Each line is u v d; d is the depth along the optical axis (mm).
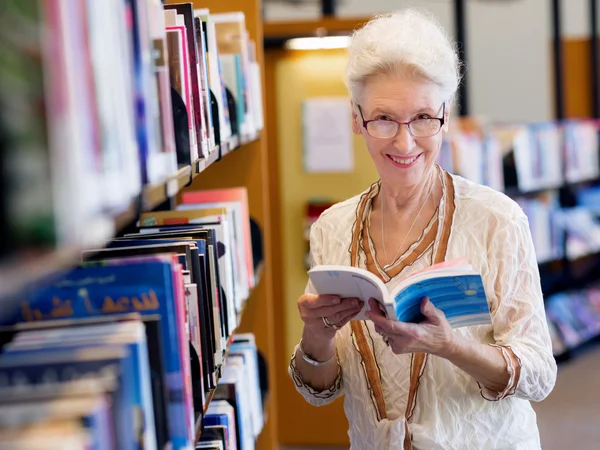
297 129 4809
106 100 951
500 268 1854
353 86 1901
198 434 1519
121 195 995
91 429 851
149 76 1229
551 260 6371
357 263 2010
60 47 792
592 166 6613
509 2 7117
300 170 4836
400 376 1906
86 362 991
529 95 7176
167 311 1284
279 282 4898
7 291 661
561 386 5664
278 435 4938
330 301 1770
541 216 6195
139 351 1091
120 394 972
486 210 1898
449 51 1861
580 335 6398
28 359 1000
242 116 2635
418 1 6859
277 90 4789
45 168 752
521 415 1908
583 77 7047
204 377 1731
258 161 3150
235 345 2639
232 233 2305
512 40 7156
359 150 4789
